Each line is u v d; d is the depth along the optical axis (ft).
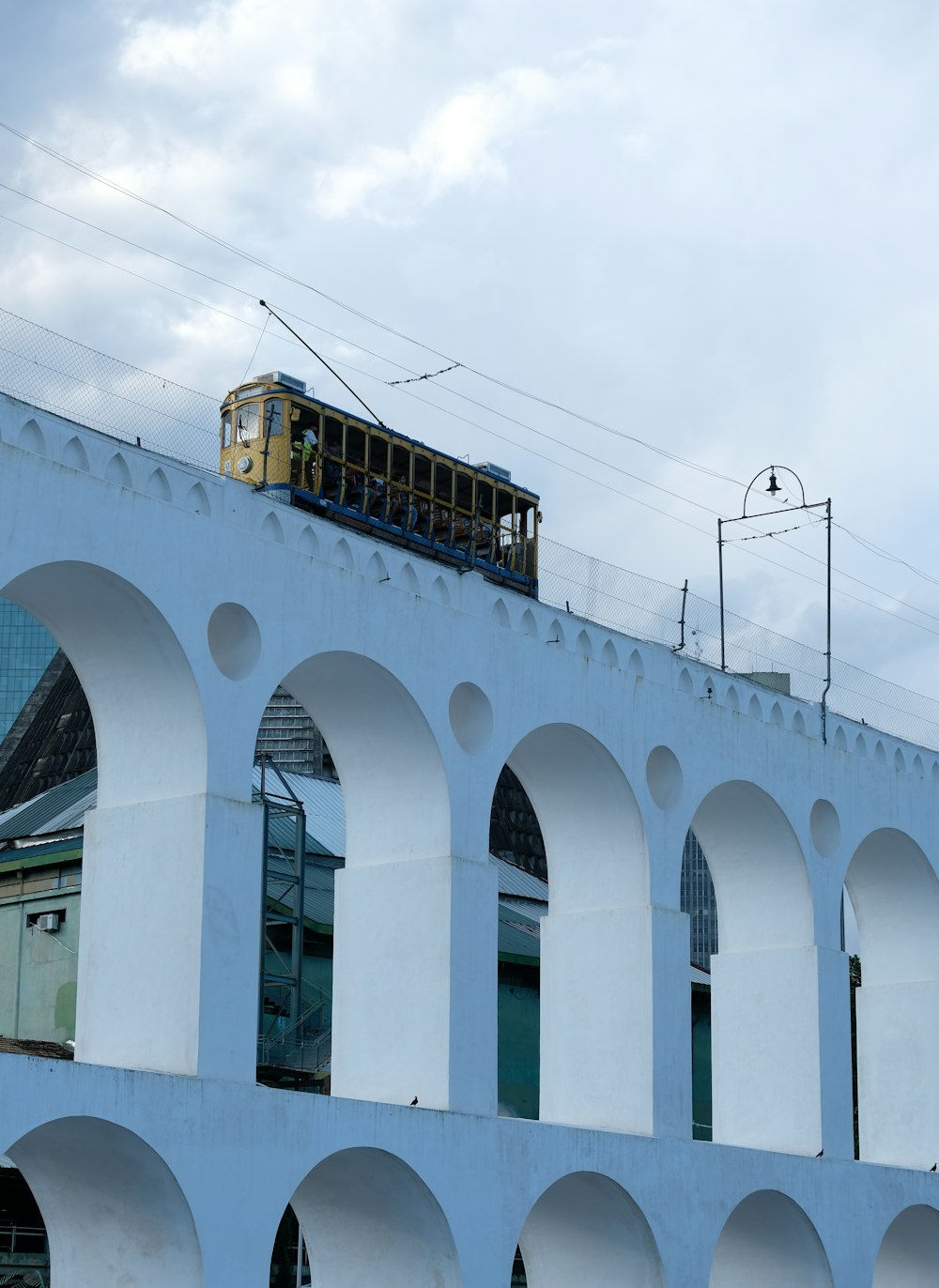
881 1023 122.31
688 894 317.42
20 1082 67.97
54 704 235.20
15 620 286.46
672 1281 94.38
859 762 116.16
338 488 132.05
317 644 83.30
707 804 109.60
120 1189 75.00
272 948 118.52
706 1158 97.91
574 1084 98.32
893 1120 120.67
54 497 73.61
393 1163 82.43
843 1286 105.70
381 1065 87.45
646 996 97.14
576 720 95.91
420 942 87.71
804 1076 107.96
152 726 79.46
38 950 126.21
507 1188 86.43
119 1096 71.15
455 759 89.04
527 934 143.02
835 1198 106.11
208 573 79.10
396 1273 85.66
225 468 132.36
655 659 102.12
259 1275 75.00
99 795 80.12
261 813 79.20
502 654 92.48
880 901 123.65
